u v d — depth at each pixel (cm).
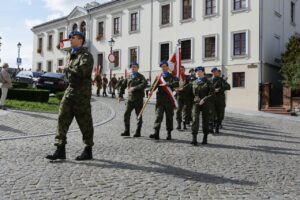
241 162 756
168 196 509
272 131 1385
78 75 666
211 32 2989
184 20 3166
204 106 966
